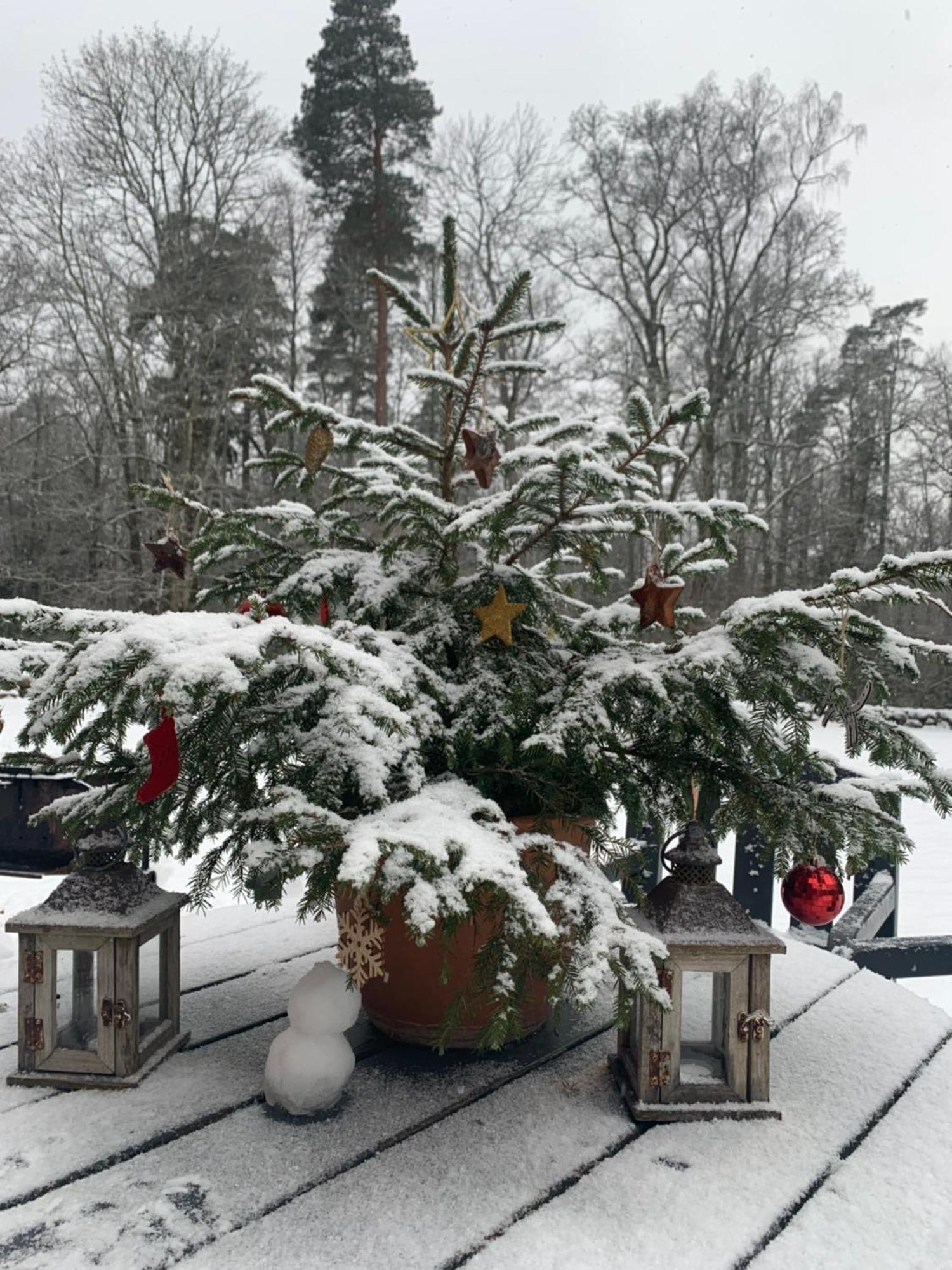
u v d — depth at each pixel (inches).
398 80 511.8
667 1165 42.6
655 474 63.4
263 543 64.4
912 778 55.7
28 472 506.3
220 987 65.7
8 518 498.6
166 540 60.4
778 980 68.4
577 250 550.3
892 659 49.3
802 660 48.9
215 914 85.0
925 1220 39.0
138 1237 36.9
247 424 545.0
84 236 483.2
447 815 42.8
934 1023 60.4
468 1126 46.0
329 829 40.1
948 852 218.8
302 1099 46.1
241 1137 44.6
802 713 49.8
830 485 594.6
